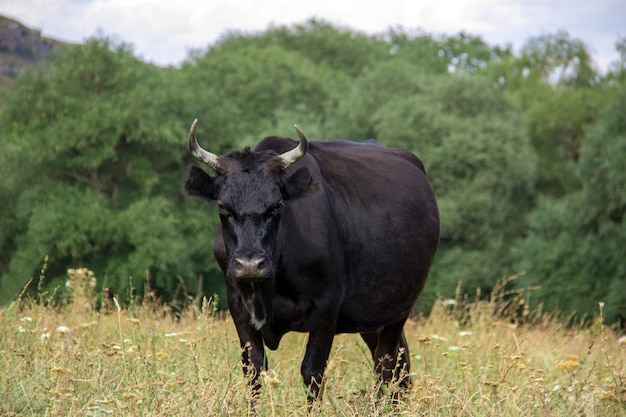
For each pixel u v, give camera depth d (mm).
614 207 65375
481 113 78250
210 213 75750
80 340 12734
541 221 69000
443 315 22016
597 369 16078
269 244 11797
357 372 15406
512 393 12109
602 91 103000
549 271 66312
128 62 79125
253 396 11125
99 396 10406
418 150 72938
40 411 10664
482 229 71625
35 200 71188
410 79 82562
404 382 14398
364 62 130875
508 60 122375
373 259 14133
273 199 11875
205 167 74438
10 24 190375
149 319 18375
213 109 79375
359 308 14141
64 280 63625
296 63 102750
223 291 63562
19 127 77062
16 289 65000
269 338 12875
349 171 14648
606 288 63625
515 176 74188
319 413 11438
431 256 15773
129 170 75250
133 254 66500
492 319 22156
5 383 11203
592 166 68188
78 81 77875
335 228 13352
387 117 74812
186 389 10508
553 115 99438
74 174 74500
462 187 72562
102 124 72000
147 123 72625
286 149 13805
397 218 14727
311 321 12875
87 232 68438
